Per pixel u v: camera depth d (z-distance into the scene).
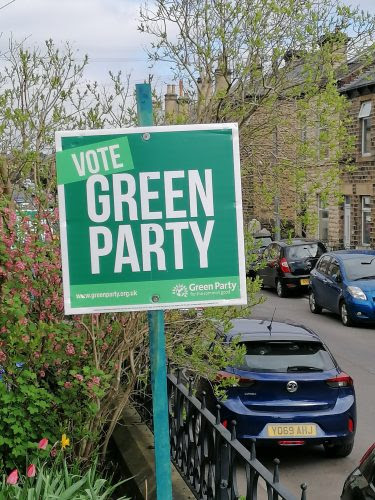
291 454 9.01
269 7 7.67
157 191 4.15
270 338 8.59
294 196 7.88
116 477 6.79
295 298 26.03
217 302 4.15
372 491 5.03
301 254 26.02
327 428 8.29
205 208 4.17
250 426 8.16
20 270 5.62
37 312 6.01
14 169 6.52
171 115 7.38
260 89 7.76
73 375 5.58
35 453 5.52
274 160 7.81
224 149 4.19
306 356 8.58
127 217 4.14
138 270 4.13
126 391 6.38
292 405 8.27
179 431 6.45
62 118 6.91
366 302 19.11
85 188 4.13
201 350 6.51
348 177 32.75
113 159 4.15
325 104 8.46
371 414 10.65
